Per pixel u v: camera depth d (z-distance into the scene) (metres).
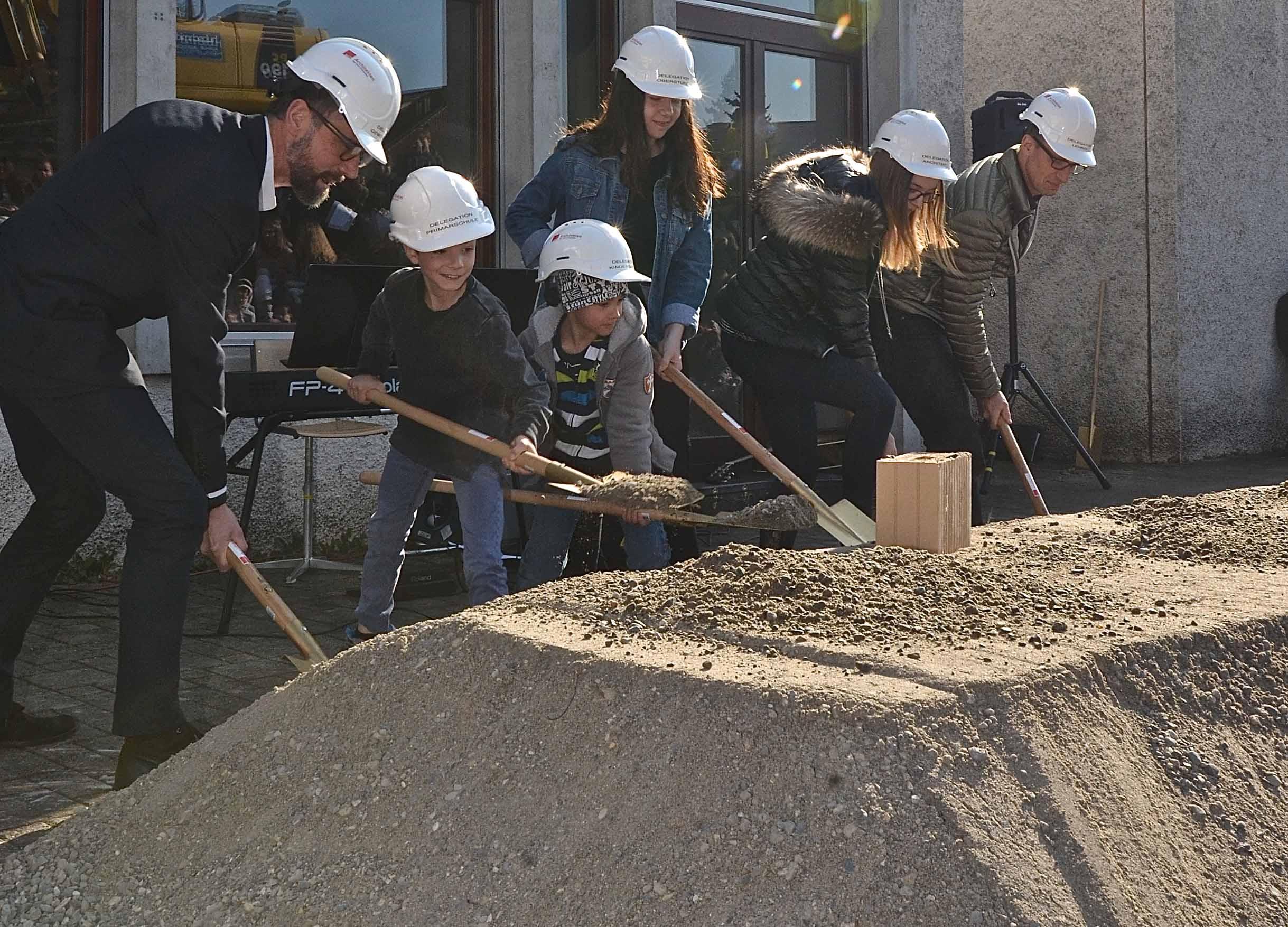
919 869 1.91
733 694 2.17
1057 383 10.45
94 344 3.10
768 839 2.00
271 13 6.39
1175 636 2.51
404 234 3.77
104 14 5.84
